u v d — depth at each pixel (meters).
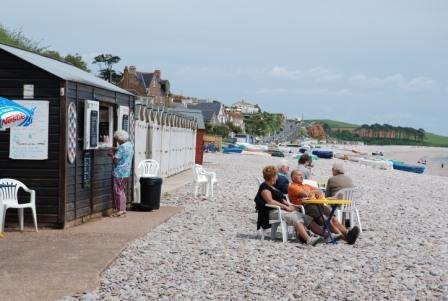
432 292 8.69
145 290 7.98
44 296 7.25
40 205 12.07
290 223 11.95
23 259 9.21
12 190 11.62
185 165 33.75
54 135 12.00
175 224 13.95
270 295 8.05
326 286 8.70
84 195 13.16
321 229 12.30
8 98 11.98
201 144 40.84
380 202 22.58
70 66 15.62
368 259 10.88
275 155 78.75
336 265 10.18
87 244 10.55
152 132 23.72
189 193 21.41
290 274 9.34
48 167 12.02
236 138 116.50
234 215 16.17
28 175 12.05
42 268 8.65
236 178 30.70
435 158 178.88
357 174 45.03
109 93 14.55
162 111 25.48
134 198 17.48
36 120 11.96
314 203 12.08
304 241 11.92
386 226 15.73
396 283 9.09
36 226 11.75
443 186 37.12
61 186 12.02
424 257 11.47
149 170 17.66
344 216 14.24
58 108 11.97
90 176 13.46
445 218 18.75
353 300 8.04
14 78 11.97
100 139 14.60
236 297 7.87
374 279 9.30
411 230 15.28
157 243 11.30
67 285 7.76
